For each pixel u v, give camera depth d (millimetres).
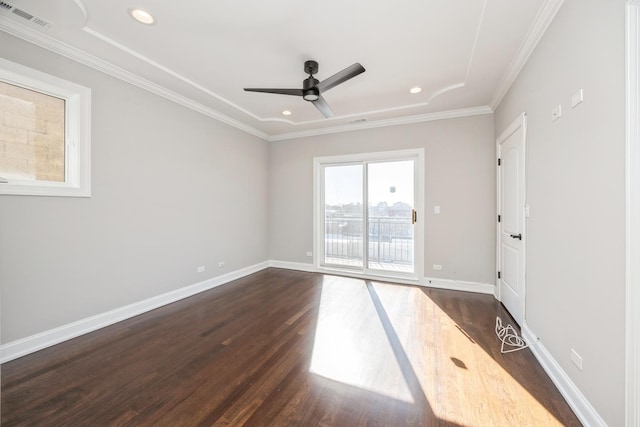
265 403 1612
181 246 3438
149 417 1501
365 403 1614
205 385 1772
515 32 2096
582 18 1511
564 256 1714
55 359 2064
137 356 2113
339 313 2969
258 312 3000
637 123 1130
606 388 1312
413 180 4164
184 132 3451
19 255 2096
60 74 2297
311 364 2012
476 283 3711
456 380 1828
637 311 1130
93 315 2557
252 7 1909
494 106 3475
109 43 2287
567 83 1671
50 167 2332
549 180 1919
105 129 2623
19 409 1551
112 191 2693
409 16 1989
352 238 4629
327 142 4703
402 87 3141
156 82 2984
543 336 2014
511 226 2830
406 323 2713
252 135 4734
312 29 2146
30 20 1988
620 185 1225
